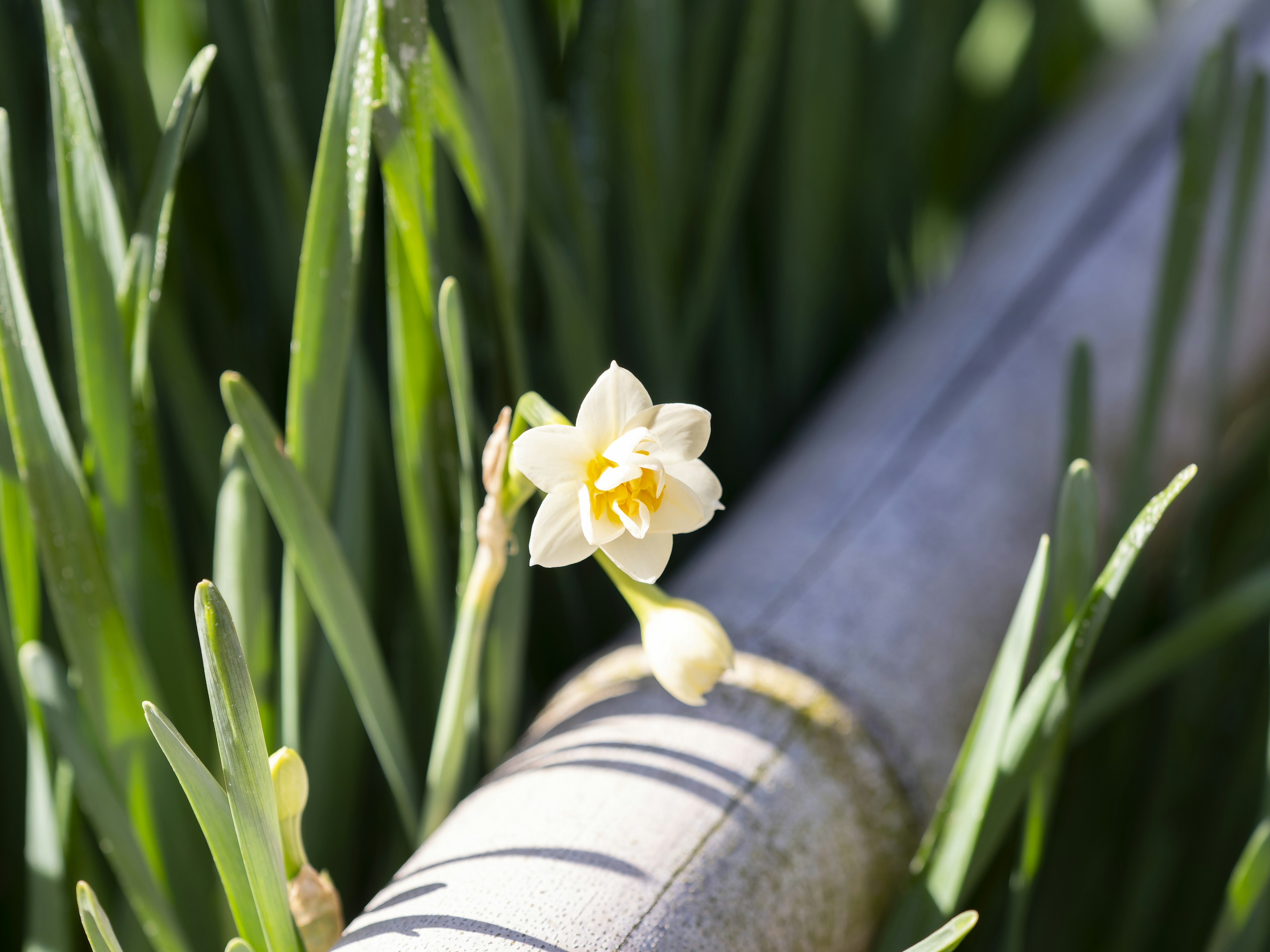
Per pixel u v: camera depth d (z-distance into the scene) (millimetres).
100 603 639
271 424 621
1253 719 782
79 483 631
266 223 731
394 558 744
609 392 580
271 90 670
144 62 687
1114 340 873
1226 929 672
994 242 1002
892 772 669
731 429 979
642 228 804
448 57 702
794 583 710
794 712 667
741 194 957
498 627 681
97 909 583
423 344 652
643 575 582
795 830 644
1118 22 1309
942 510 741
